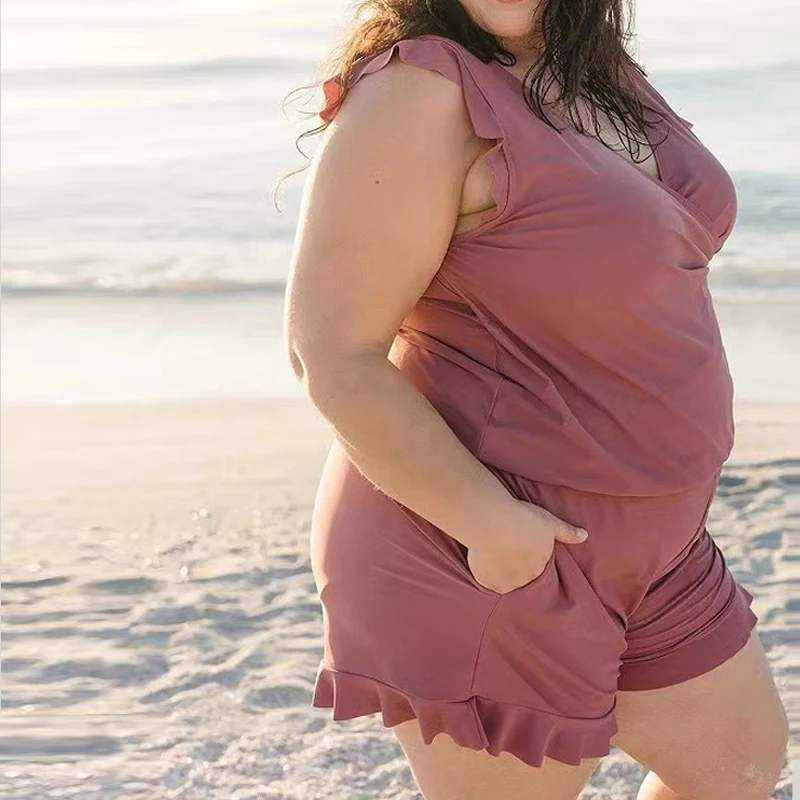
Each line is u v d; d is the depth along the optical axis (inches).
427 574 97.0
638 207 93.1
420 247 91.9
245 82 881.5
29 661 197.5
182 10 1111.0
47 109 868.0
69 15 1143.6
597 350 95.5
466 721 96.9
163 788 161.3
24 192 665.6
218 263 526.0
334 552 102.3
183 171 689.6
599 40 99.4
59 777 163.3
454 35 96.2
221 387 354.0
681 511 99.7
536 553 93.4
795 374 340.8
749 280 434.9
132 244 563.5
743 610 112.0
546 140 92.4
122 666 195.6
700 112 678.5
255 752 169.5
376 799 158.4
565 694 97.5
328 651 104.3
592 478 96.0
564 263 92.6
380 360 91.9
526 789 100.5
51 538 248.8
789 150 601.9
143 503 265.7
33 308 462.0
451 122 91.4
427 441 91.5
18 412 334.0
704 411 99.3
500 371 97.1
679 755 110.7
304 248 92.7
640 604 104.8
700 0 902.4
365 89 91.9
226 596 220.4
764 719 111.8
